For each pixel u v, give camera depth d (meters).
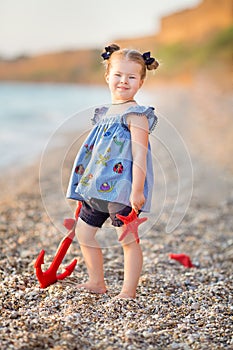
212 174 11.11
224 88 42.25
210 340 3.93
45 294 4.61
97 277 4.77
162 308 4.52
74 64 108.75
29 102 36.81
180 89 54.31
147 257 6.32
